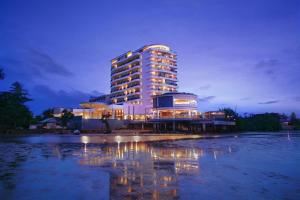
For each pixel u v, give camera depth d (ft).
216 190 32.09
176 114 277.23
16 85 249.96
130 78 359.05
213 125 279.49
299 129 429.79
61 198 28.14
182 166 50.01
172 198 28.55
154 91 326.44
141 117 317.22
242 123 345.92
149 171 44.39
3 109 222.07
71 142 117.60
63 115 278.46
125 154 70.08
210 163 54.34
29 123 277.23
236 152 77.20
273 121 389.39
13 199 27.71
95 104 325.21
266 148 91.76
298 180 38.11
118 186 33.60
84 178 38.40
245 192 31.24
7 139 143.64
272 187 33.88
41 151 77.36
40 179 37.52
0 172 43.04
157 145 103.04
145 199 28.09
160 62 341.21
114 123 279.90
